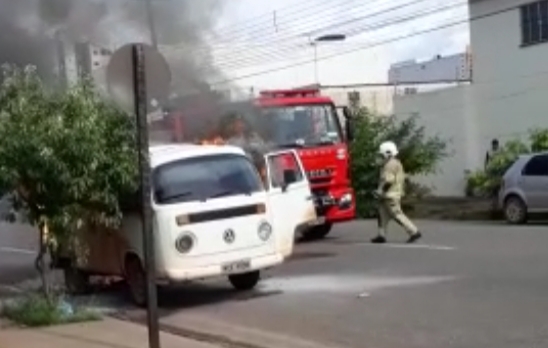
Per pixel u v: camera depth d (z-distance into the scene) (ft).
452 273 38.99
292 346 27.68
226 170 36.45
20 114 32.22
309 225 53.98
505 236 52.29
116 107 32.45
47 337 30.40
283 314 33.09
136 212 35.96
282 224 44.29
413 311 31.45
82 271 41.70
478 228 59.93
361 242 54.80
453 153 102.22
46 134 31.78
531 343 25.67
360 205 80.12
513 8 94.89
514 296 32.73
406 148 88.12
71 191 32.60
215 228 35.12
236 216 35.65
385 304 33.14
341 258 47.39
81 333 30.99
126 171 33.27
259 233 36.19
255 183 36.86
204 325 32.30
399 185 53.11
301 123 56.95
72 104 32.45
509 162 84.48
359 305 33.40
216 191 35.68
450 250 46.88
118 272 38.58
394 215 52.90
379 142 82.43
